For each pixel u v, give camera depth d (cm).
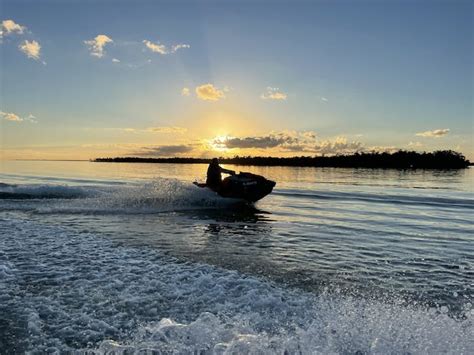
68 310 433
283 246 809
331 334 377
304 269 636
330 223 1120
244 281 545
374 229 1030
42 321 403
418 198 1816
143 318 415
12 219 1084
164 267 614
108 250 733
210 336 369
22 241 796
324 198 1808
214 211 1323
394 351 345
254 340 359
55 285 516
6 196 1588
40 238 830
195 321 398
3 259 651
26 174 3541
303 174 4416
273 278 581
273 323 407
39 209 1288
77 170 4581
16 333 376
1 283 522
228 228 1012
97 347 350
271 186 1492
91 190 1744
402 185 2702
